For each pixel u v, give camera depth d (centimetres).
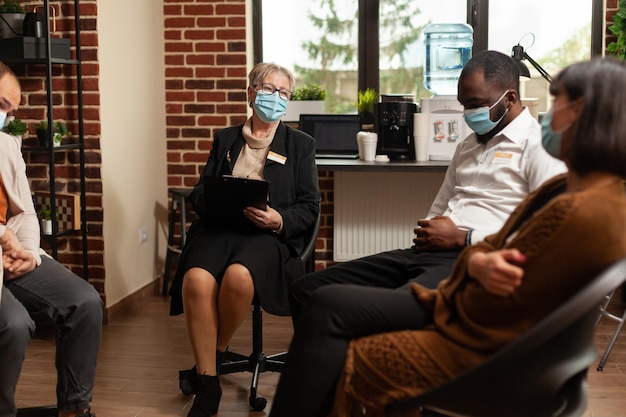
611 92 145
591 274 145
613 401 304
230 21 489
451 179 279
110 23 421
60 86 414
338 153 457
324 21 513
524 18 496
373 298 177
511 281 148
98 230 420
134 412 293
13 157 272
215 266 285
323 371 171
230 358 329
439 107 438
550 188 172
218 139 324
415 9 504
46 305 257
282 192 311
